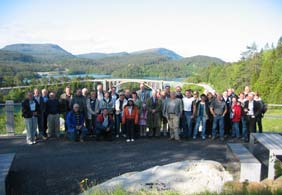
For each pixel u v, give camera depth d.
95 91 10.09
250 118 9.70
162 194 4.72
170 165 6.32
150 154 7.91
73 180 5.93
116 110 10.01
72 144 9.02
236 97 10.11
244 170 5.64
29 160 7.33
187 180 5.56
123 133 10.23
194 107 9.85
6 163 5.74
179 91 10.26
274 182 5.60
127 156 7.70
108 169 6.61
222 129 9.82
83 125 9.49
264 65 56.72
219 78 78.81
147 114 10.20
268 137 7.18
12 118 10.37
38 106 9.23
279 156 6.86
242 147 6.81
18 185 5.69
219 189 5.09
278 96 50.19
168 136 10.34
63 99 9.86
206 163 6.43
